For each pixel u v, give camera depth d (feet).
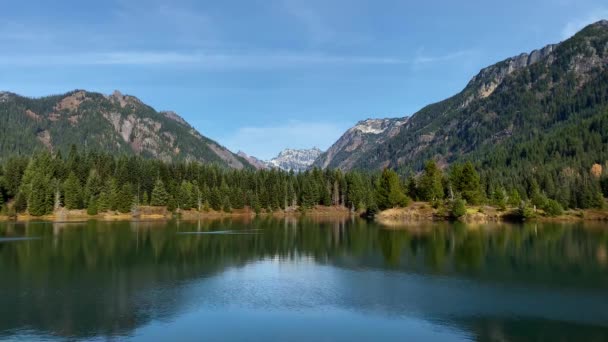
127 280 184.03
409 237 334.03
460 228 405.59
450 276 191.11
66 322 128.98
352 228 421.59
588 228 402.31
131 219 557.33
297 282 180.24
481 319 131.75
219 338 116.47
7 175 588.09
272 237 339.77
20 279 185.06
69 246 279.28
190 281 182.29
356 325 126.72
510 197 562.66
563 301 150.61
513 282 179.22
